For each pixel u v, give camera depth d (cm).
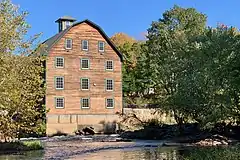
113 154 2870
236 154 2439
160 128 4859
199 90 3675
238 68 3397
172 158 2434
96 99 6138
